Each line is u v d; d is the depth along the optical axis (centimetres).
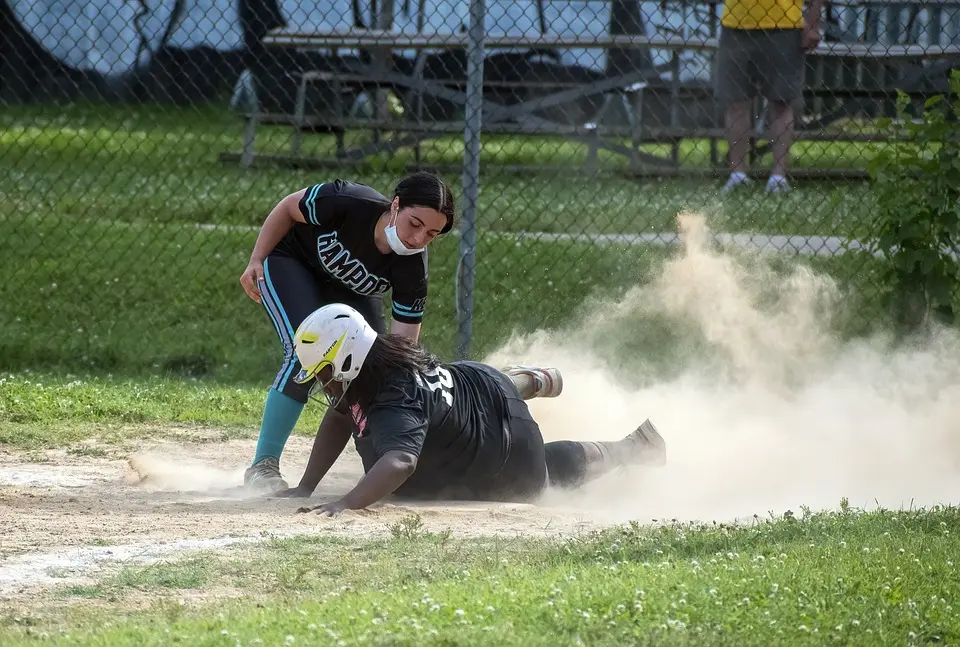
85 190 4816
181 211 4678
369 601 1270
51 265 3934
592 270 3741
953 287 3080
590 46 4944
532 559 1484
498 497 1966
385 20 5775
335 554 1527
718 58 4641
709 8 5381
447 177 5216
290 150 5788
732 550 1524
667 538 1595
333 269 2045
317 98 6044
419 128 5381
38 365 3234
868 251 3181
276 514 1788
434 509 1847
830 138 4544
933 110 3000
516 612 1230
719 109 5428
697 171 5022
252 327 3556
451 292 3622
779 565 1415
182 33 6134
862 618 1246
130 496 1980
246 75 6122
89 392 2845
